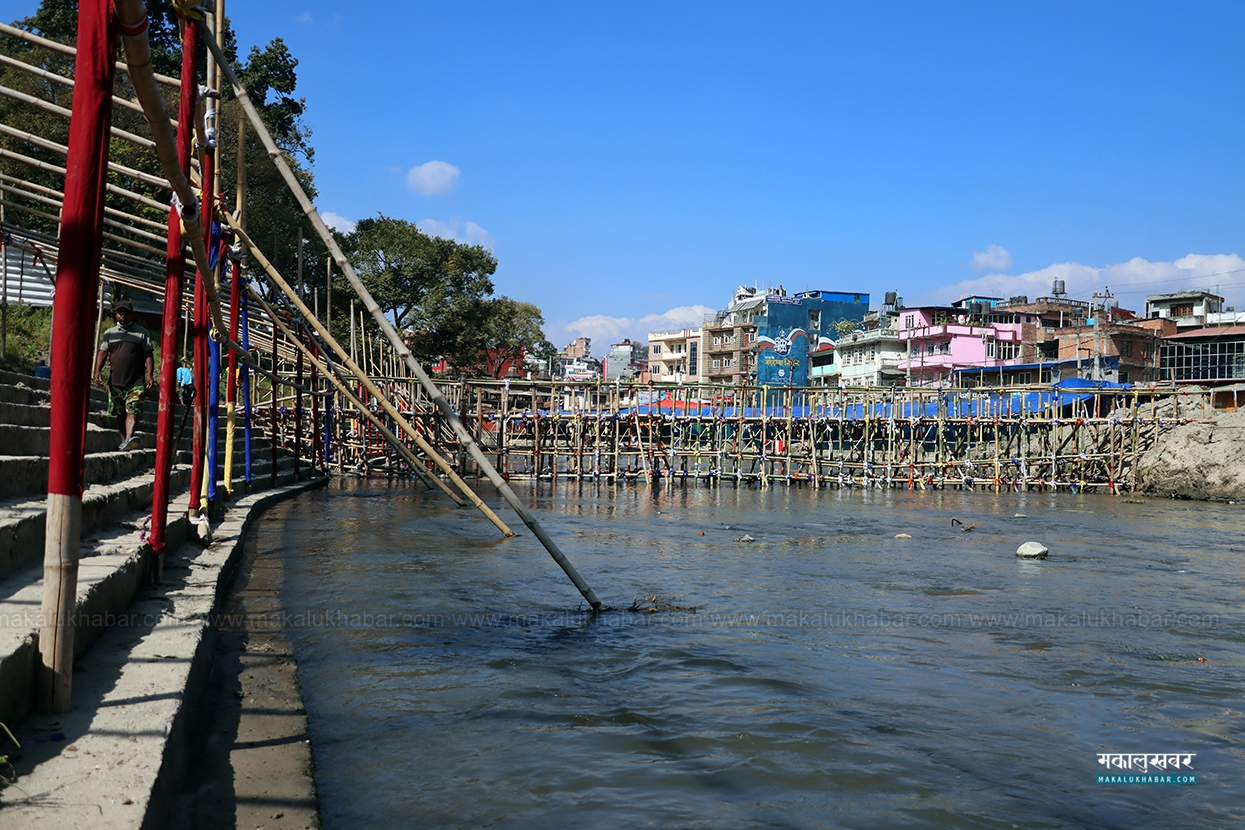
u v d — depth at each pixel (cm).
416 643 624
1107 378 5669
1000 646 679
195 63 679
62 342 344
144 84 409
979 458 3944
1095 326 5147
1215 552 1442
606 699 508
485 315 5038
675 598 845
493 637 654
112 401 1082
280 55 3362
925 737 459
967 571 1100
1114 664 630
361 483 2584
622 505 2203
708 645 650
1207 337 5688
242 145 1180
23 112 2328
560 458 4784
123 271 1994
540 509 1966
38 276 2195
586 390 3656
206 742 407
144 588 612
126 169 924
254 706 468
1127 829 355
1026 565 1179
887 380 6969
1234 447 3259
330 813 344
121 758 300
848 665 604
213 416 1078
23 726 327
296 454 2197
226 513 1190
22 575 473
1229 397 4412
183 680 395
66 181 344
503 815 348
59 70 2394
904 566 1131
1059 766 425
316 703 485
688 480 3631
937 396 4034
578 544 1259
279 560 974
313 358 1524
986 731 473
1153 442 3628
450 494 1753
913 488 3512
